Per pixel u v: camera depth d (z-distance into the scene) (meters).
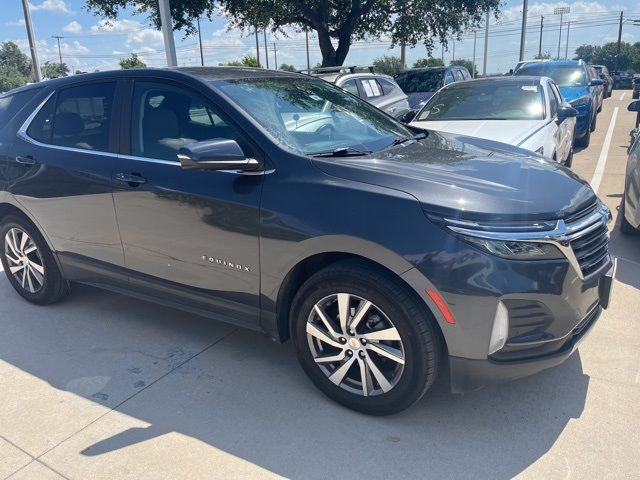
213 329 4.06
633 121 17.70
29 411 3.14
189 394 3.25
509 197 2.71
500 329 2.61
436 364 2.74
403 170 2.90
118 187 3.56
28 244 4.42
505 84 7.67
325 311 2.98
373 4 18.50
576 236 2.68
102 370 3.54
